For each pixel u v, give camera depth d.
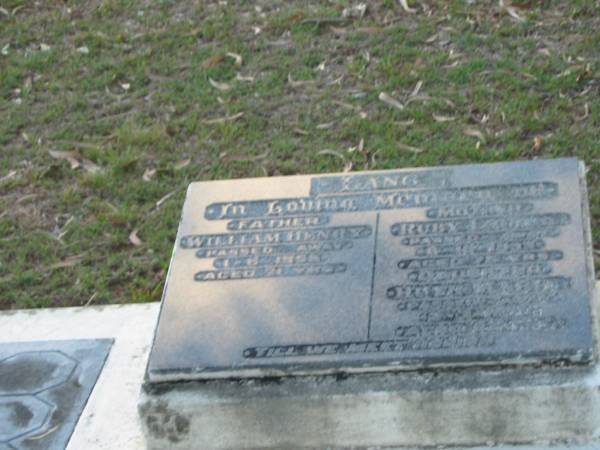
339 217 1.72
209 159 2.42
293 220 1.73
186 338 1.59
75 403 1.71
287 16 2.95
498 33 2.77
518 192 1.69
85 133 2.58
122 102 2.69
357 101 2.56
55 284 2.10
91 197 2.35
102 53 2.91
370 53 2.76
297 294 1.62
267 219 1.74
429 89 2.57
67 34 3.03
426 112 2.48
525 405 1.48
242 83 2.70
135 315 1.93
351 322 1.57
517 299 1.55
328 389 1.51
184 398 1.54
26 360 1.82
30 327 1.93
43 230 2.27
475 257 1.61
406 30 2.84
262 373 1.54
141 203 2.31
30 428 1.67
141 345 1.84
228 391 1.54
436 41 2.78
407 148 2.35
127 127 2.56
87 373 1.78
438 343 1.52
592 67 2.57
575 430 1.48
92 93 2.74
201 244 1.72
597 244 2.02
